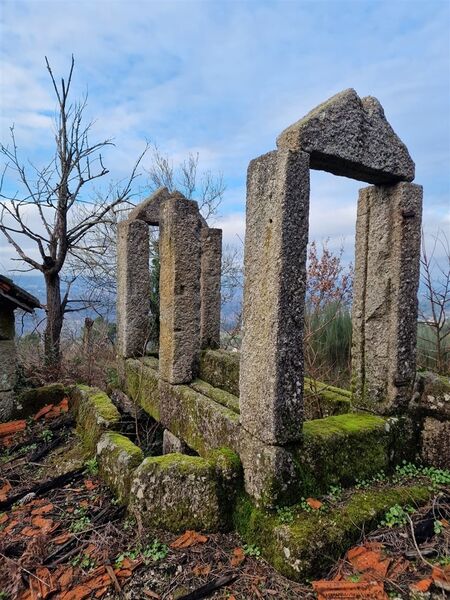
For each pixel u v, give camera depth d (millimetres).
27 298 5375
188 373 4309
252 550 2529
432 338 6016
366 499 2717
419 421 3277
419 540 2477
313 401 4004
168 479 2844
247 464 2807
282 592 2189
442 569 2205
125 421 4902
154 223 5922
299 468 2646
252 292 2787
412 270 3213
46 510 3320
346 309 6840
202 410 3547
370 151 2920
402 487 2914
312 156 2727
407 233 3172
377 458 3021
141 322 5805
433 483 2990
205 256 5492
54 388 5789
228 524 2783
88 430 4637
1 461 4406
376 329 3340
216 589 2271
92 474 3854
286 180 2510
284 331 2570
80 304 10852
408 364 3254
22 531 3078
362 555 2328
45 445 4695
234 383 3949
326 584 2129
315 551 2275
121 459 3434
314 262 7578
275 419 2572
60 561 2686
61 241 8008
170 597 2240
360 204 3443
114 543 2783
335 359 6477
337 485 2816
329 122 2691
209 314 5508
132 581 2398
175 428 4062
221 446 3199
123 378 5762
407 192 3150
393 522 2574
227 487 2816
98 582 2416
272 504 2553
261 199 2703
